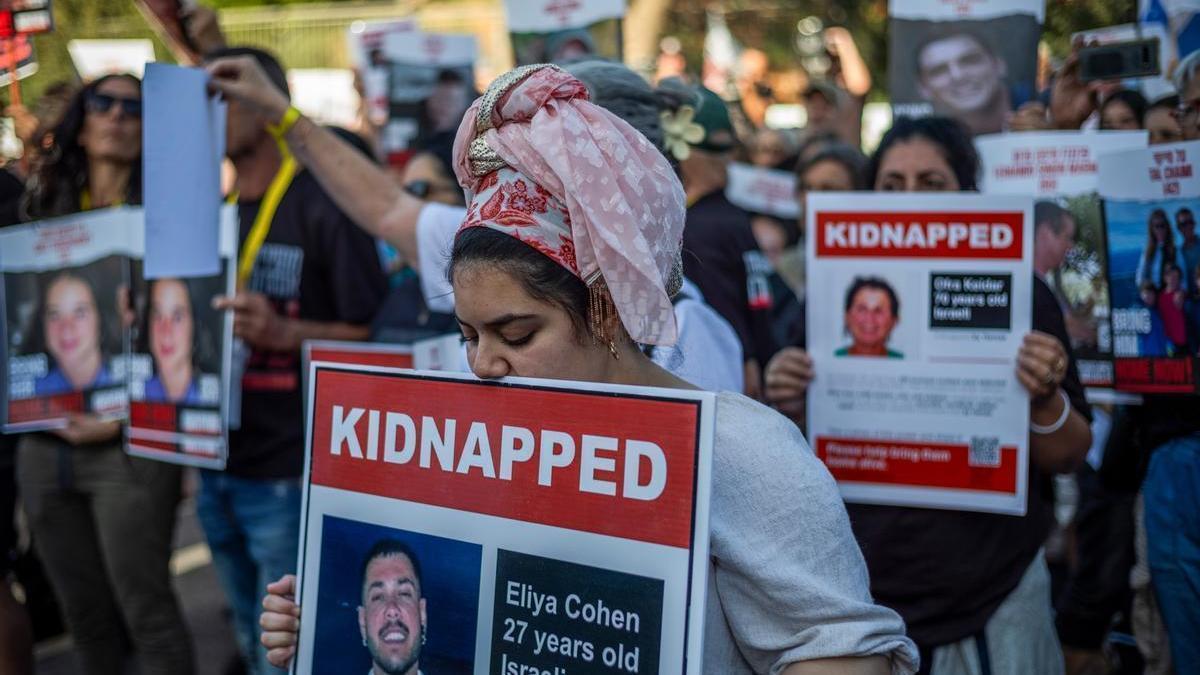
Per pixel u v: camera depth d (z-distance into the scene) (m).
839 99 6.95
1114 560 3.77
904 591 2.51
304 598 1.57
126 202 3.74
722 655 1.38
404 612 1.47
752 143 6.98
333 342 3.32
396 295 3.54
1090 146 3.27
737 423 1.37
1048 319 2.57
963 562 2.49
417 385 1.48
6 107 3.95
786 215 6.44
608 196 1.31
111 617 4.04
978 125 3.92
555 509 1.34
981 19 3.89
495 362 1.38
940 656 2.50
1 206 4.02
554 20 4.74
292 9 17.17
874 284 2.56
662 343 1.32
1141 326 2.57
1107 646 3.63
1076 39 3.38
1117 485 3.09
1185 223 2.50
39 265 3.71
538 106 1.35
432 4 17.03
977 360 2.49
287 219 3.66
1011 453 2.47
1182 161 2.50
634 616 1.27
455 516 1.43
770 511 1.33
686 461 1.25
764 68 11.57
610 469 1.30
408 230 2.67
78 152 3.73
